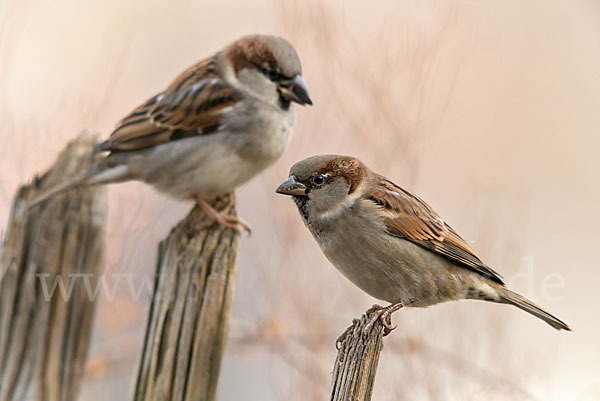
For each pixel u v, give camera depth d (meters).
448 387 10.88
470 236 12.01
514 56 15.85
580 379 13.07
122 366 10.66
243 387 12.20
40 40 13.01
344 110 11.73
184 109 9.68
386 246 8.26
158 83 14.82
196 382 7.24
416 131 11.71
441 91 13.43
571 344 13.66
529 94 15.73
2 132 9.41
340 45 12.15
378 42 12.14
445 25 12.72
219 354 7.34
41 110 10.62
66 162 8.03
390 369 10.93
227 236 7.67
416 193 12.23
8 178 9.27
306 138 11.80
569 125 15.64
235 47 9.87
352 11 13.93
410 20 12.95
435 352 10.91
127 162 9.72
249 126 9.69
